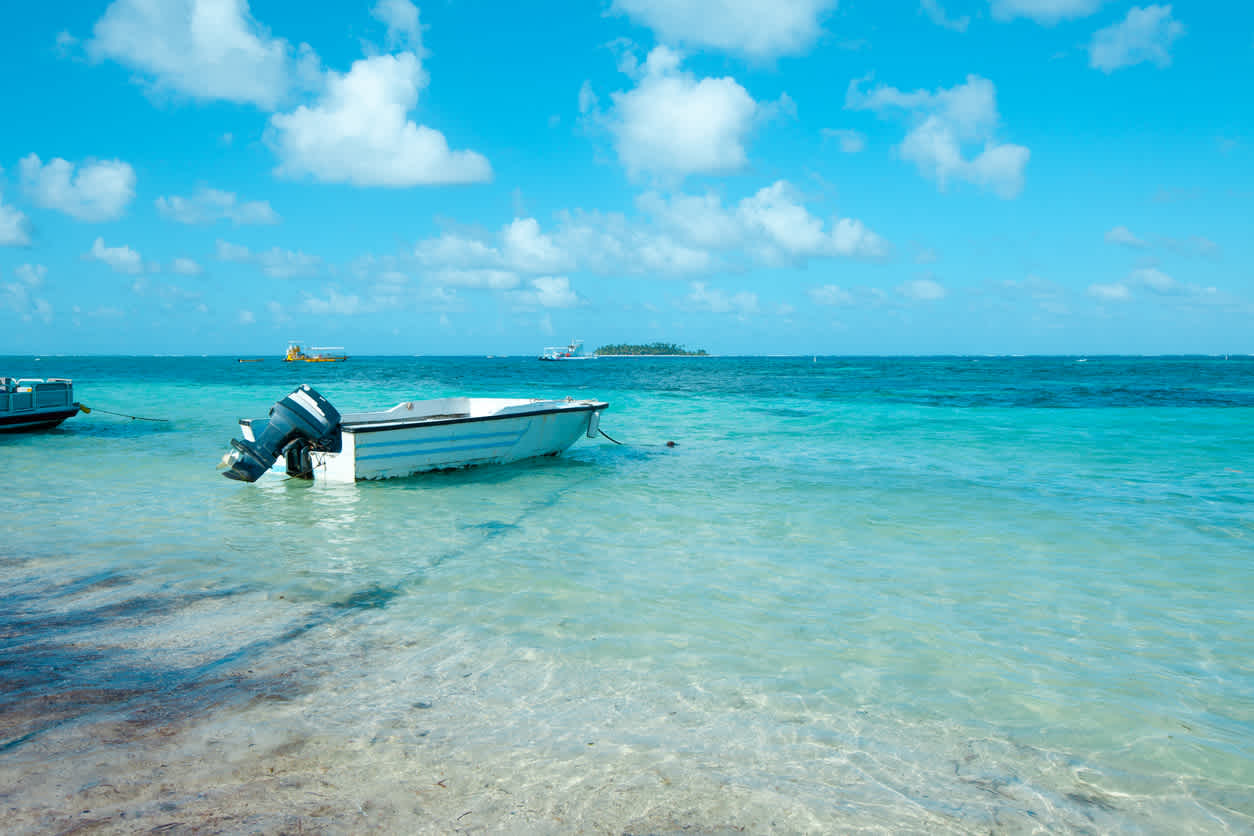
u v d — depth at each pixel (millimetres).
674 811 3027
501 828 2855
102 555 6965
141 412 24172
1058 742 3740
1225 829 3033
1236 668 4699
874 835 2916
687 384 47469
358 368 99812
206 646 4711
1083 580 6496
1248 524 8609
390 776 3209
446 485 10945
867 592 6117
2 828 2711
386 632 5039
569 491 10555
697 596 5949
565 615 5449
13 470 12047
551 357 181250
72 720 3627
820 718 3930
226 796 3002
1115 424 20234
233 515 8859
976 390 37438
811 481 11445
